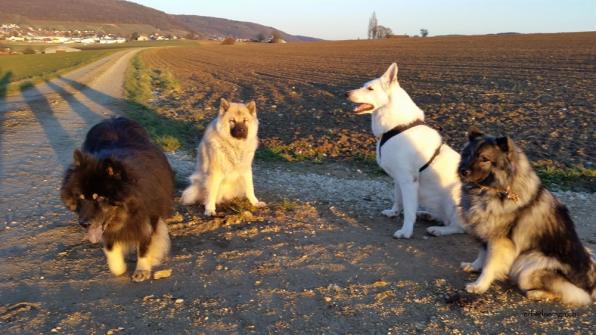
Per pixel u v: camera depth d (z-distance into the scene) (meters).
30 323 1.41
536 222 1.64
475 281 1.75
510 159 1.65
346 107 6.20
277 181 3.17
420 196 2.38
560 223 1.63
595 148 3.58
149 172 1.80
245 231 2.24
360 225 2.38
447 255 2.04
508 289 1.72
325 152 3.95
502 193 1.66
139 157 1.82
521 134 4.16
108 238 1.67
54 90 9.09
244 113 2.44
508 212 1.65
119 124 2.13
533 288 1.64
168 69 15.54
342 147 4.07
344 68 12.81
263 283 1.72
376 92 2.31
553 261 1.60
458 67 10.86
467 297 1.63
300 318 1.48
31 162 3.45
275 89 8.81
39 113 6.03
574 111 4.93
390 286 1.72
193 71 14.55
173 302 1.56
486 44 20.12
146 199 1.70
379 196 2.89
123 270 1.76
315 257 1.96
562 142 3.81
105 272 1.78
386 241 2.18
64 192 1.58
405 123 2.27
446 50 18.19
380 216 2.54
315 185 3.09
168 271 1.76
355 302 1.59
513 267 1.69
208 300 1.58
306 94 7.82
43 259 1.87
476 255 2.04
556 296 1.61
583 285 1.59
